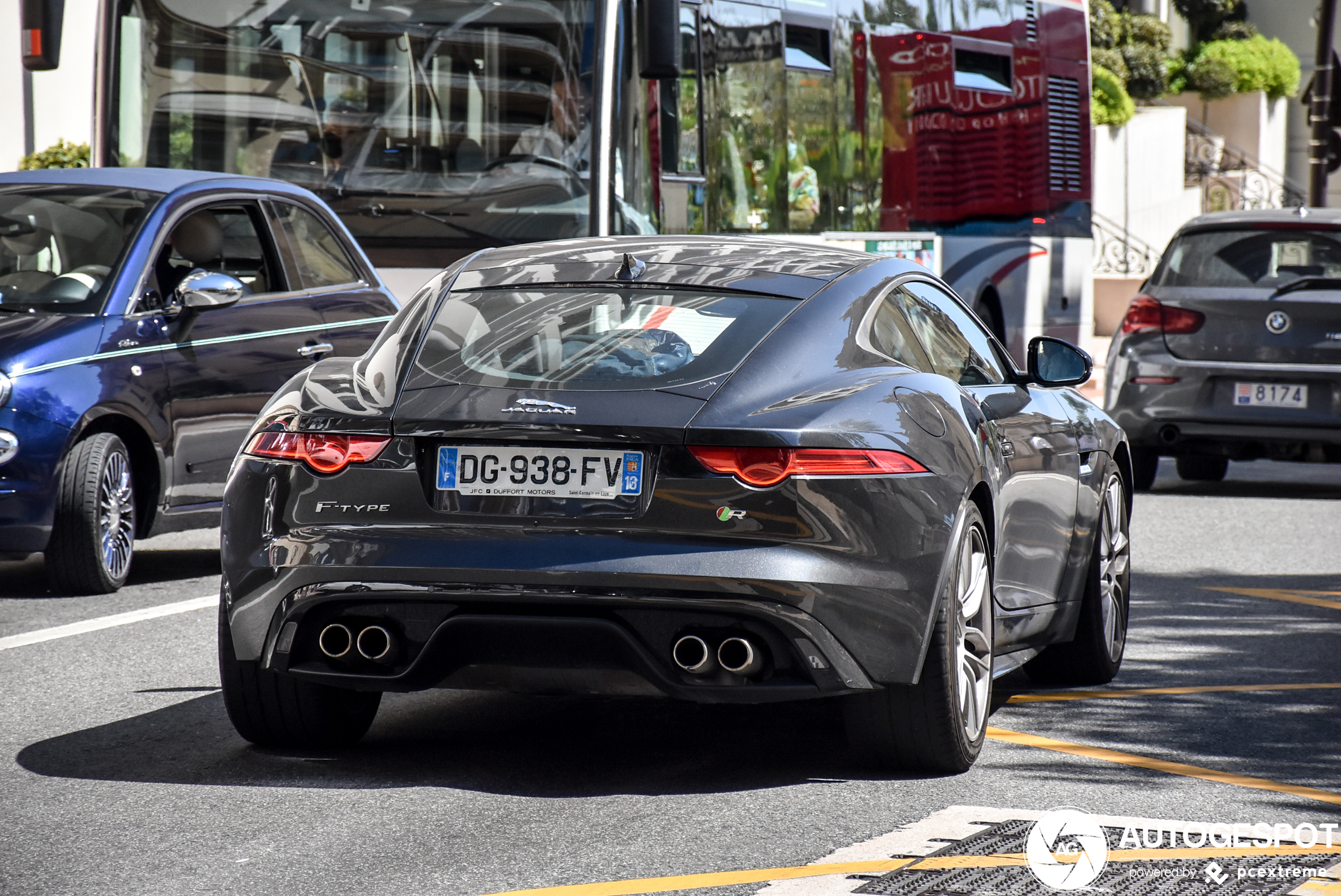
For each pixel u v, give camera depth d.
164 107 19.09
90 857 7.16
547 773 8.52
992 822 7.73
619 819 7.72
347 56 18.72
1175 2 72.88
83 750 8.89
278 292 14.79
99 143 19.16
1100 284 49.31
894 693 8.19
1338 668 11.44
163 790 8.16
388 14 18.67
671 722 9.59
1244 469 24.41
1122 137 57.69
